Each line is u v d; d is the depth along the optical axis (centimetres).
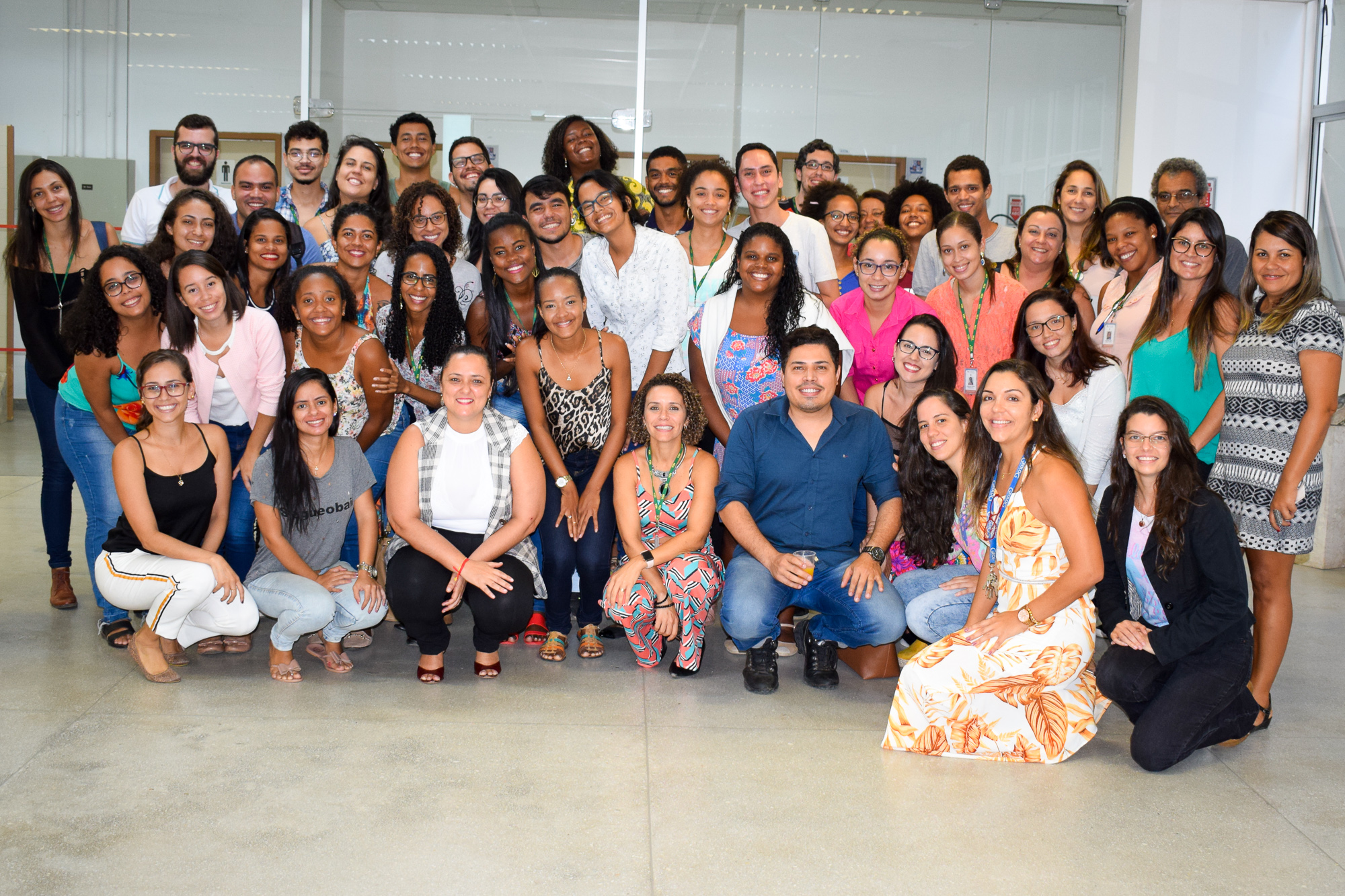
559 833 245
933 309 416
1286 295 316
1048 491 293
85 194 727
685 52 695
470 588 347
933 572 362
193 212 398
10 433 831
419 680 351
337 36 695
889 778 281
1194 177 427
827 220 483
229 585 342
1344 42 688
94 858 228
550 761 285
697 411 367
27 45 714
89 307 365
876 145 714
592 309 429
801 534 362
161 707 319
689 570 354
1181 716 286
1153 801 271
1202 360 345
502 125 701
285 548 355
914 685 296
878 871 231
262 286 411
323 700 329
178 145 480
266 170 471
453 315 407
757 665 350
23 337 414
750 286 389
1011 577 303
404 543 356
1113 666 298
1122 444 299
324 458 359
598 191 400
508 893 219
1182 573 293
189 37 706
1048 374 366
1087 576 287
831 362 349
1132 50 704
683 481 367
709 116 704
